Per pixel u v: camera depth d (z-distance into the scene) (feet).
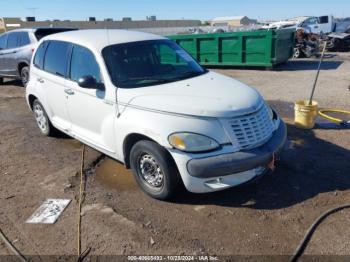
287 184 13.98
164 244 10.78
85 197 13.67
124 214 12.41
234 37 44.80
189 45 49.26
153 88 13.71
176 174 12.30
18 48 35.55
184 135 11.66
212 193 13.48
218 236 11.05
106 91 14.12
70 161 17.10
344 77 36.88
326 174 14.70
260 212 12.23
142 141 12.74
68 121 17.60
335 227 11.22
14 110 27.84
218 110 11.89
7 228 11.87
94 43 15.37
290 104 26.37
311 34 56.03
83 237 11.25
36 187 14.64
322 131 19.79
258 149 12.28
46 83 18.43
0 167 16.75
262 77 39.42
